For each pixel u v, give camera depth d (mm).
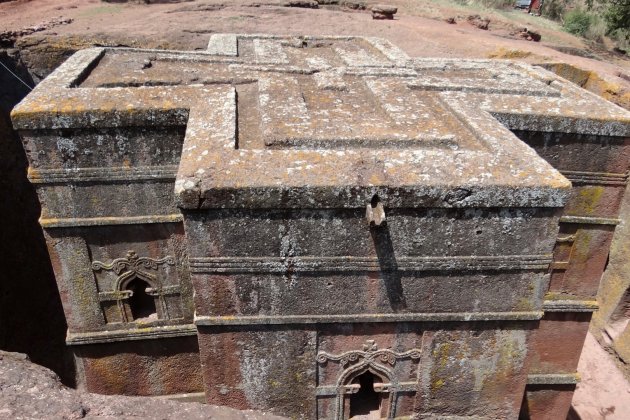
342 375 5480
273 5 20234
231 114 5590
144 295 7660
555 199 4539
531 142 6531
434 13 23266
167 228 6660
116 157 6113
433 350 5387
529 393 8195
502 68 8680
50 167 6094
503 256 4848
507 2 30375
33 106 5797
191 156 4730
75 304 7078
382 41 10594
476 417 5832
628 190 11438
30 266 12008
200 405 3432
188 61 8258
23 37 14383
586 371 11102
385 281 4941
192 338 7441
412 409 5773
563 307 7578
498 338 5352
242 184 4359
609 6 27328
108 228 6594
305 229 4633
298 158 4723
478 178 4527
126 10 19172
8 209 12094
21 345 10617
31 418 3068
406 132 5359
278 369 5379
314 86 7164
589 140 6574
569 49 21703
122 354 7430
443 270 4898
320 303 5016
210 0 20344
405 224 4648
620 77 14242
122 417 3184
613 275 11766
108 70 7480
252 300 4969
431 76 7906
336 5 22016
